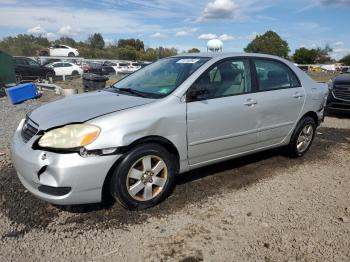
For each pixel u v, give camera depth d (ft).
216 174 15.08
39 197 10.65
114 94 13.47
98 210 11.62
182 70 13.52
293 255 9.52
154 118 11.40
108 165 10.57
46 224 10.78
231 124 13.62
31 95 42.52
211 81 13.24
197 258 9.30
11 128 24.31
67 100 13.24
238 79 14.24
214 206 12.15
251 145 14.84
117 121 10.76
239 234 10.45
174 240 10.09
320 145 20.40
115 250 9.59
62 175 10.02
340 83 29.07
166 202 12.33
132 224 10.87
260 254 9.53
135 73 15.83
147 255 9.40
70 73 100.12
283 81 16.17
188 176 14.75
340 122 27.99
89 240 10.02
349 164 17.08
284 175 15.30
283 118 15.90
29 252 9.43
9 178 14.03
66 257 9.27
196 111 12.44
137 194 11.57
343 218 11.53
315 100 17.40
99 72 110.63
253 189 13.69
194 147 12.71
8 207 11.74
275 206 12.28
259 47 256.93
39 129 10.80
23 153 10.71
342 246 9.97
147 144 11.44
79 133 10.28
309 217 11.56
